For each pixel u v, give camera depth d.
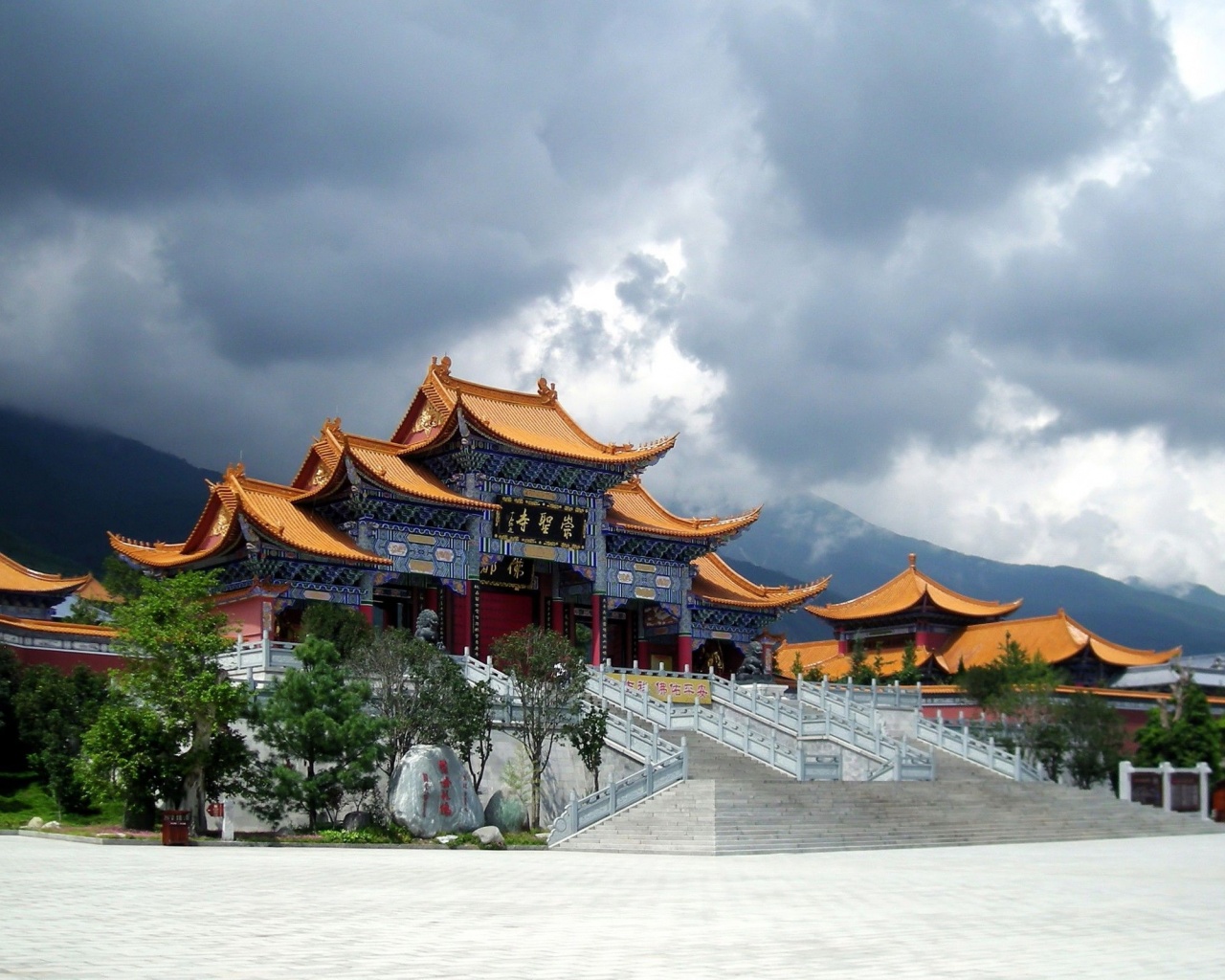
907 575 131.75
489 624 90.62
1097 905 30.64
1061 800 69.62
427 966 19.73
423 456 89.12
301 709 54.47
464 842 54.16
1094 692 97.25
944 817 61.31
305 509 82.62
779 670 126.75
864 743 71.62
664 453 91.69
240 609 76.31
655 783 57.75
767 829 53.38
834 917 27.67
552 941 23.09
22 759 61.09
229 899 29.00
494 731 63.56
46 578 97.31
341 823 55.84
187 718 51.88
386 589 87.44
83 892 29.47
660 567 95.62
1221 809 82.00
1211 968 20.73
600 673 77.44
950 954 21.95
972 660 120.69
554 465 88.50
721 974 19.38
